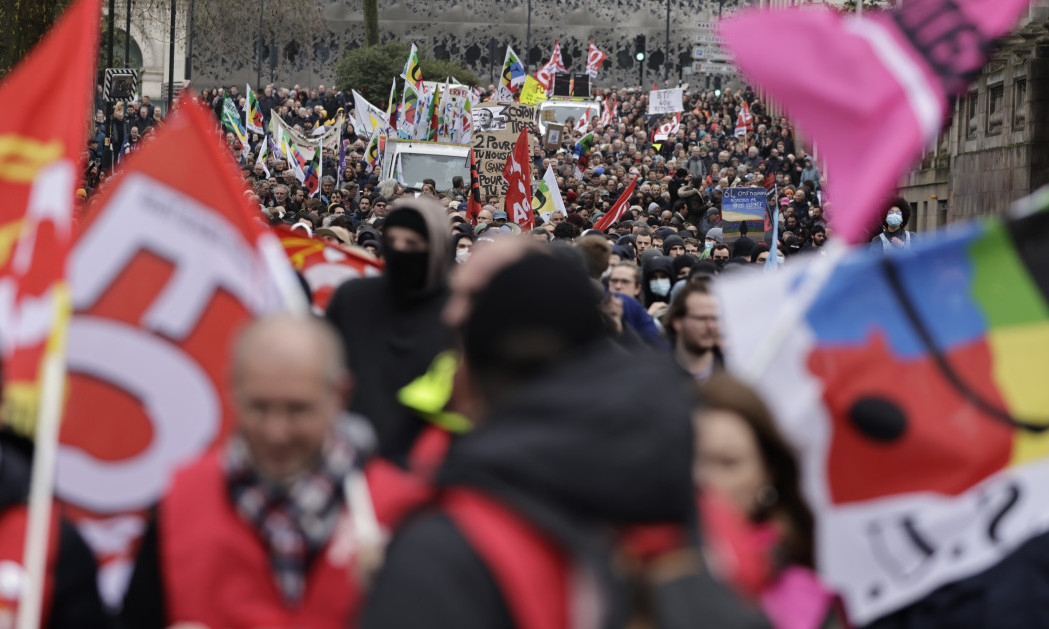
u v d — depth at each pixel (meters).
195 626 9.82
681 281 33.75
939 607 13.19
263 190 64.88
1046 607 13.07
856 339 12.16
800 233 74.31
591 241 26.72
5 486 10.32
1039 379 12.27
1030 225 12.39
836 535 12.18
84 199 40.03
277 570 9.85
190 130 12.34
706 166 144.25
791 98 13.39
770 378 12.12
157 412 12.16
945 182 96.12
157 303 12.21
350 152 114.31
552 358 7.52
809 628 9.91
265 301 12.27
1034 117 75.12
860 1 72.38
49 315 10.88
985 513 12.19
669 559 7.20
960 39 13.19
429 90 106.88
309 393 9.49
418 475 9.88
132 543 12.08
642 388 7.17
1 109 11.61
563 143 144.50
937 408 12.16
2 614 10.01
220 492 9.95
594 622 6.91
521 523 6.97
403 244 16.34
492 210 57.78
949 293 12.30
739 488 10.04
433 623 6.73
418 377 16.00
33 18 55.56
